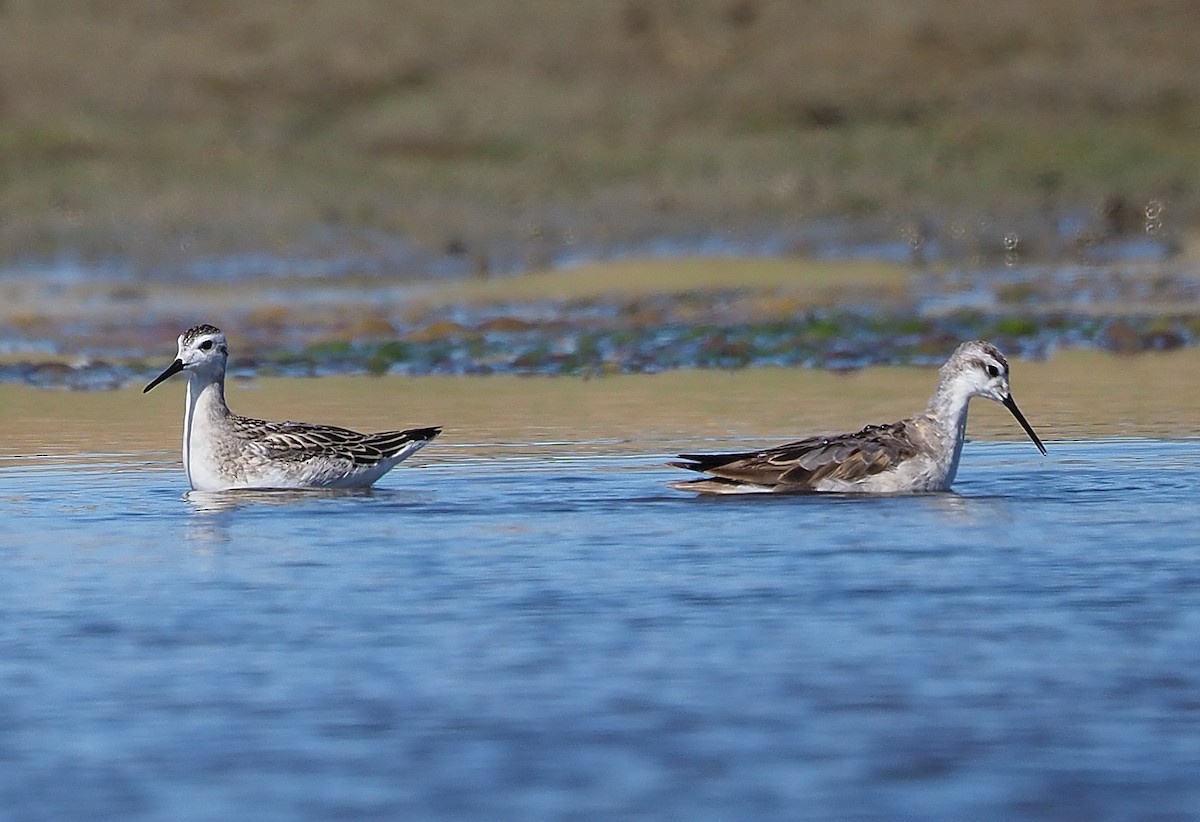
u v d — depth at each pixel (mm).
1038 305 28672
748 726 8961
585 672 9844
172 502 14852
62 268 33750
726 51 44312
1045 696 9383
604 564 12320
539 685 9625
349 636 10562
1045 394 20719
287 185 37844
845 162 40469
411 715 9156
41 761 8578
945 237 37156
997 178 39875
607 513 14141
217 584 11797
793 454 15039
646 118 41906
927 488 15023
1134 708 9188
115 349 25125
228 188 37469
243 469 15391
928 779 8266
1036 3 46250
